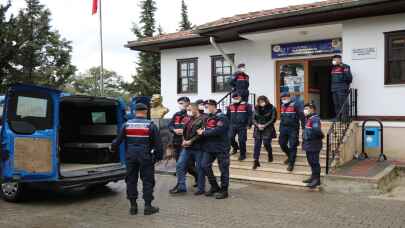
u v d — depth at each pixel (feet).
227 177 25.52
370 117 35.58
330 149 31.50
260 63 45.62
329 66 44.09
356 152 35.12
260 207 23.06
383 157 33.78
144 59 96.68
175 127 29.04
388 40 34.81
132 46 53.47
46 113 23.95
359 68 36.17
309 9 35.27
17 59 55.11
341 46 40.42
